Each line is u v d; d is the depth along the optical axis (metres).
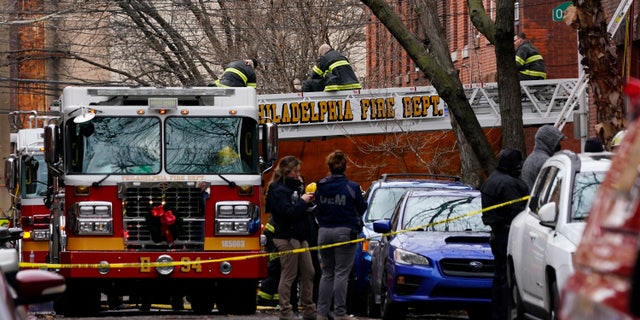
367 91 54.78
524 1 62.75
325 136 54.84
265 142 34.41
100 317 34.59
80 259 33.69
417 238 30.97
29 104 113.50
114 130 34.12
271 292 34.97
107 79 108.62
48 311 37.59
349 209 27.36
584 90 40.47
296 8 71.06
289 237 28.48
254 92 34.78
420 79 85.19
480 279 29.78
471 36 74.06
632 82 8.81
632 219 8.25
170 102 34.22
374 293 33.47
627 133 9.05
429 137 55.06
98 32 86.81
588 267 8.74
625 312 7.87
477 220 31.86
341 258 27.53
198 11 75.44
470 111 38.53
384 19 38.38
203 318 33.03
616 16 31.09
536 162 27.61
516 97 37.00
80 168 33.91
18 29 108.31
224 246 34.22
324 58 55.44
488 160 38.44
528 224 22.84
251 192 34.41
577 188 20.83
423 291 29.98
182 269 33.91
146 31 76.81
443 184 37.19
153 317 33.56
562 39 62.56
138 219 33.94
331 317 29.47
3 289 11.20
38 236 54.28
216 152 34.41
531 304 22.12
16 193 56.28
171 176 34.09
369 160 55.19
